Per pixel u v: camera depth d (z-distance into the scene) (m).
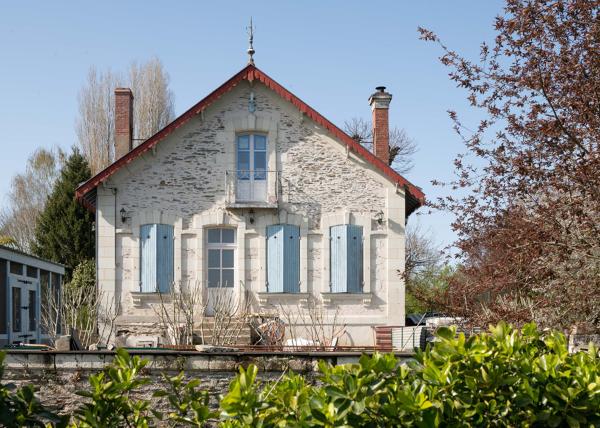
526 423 4.71
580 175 7.98
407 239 40.00
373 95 21.67
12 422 4.34
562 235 8.53
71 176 35.69
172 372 8.77
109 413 5.13
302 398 4.65
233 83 19.59
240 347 15.49
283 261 19.52
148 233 19.41
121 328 18.83
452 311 10.18
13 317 19.47
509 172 8.80
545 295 8.88
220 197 19.62
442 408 4.46
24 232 46.75
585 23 8.27
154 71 43.62
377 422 4.38
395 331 17.86
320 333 19.44
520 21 8.44
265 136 20.05
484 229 9.42
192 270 19.41
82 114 43.38
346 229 19.69
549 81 8.32
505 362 4.90
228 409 4.56
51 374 8.84
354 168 19.92
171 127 19.39
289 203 19.75
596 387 4.71
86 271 30.80
